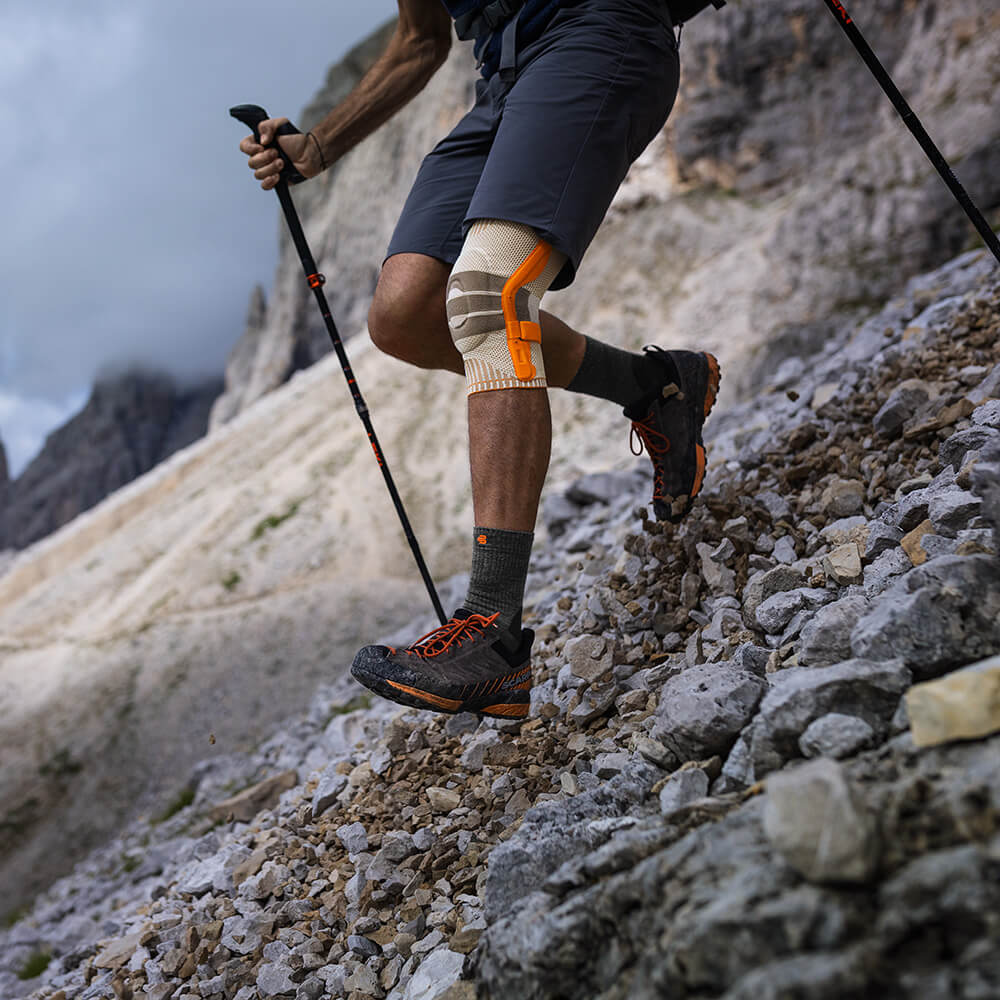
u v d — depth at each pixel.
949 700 1.28
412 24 2.69
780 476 3.15
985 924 0.95
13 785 55.69
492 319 2.04
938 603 1.56
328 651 57.59
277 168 2.74
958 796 1.12
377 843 2.43
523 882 1.67
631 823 1.68
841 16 2.39
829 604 1.98
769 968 0.99
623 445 53.31
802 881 1.11
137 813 49.41
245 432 100.44
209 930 2.40
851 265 47.91
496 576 2.06
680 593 2.68
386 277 2.44
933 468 2.65
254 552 72.62
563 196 2.03
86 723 59.12
